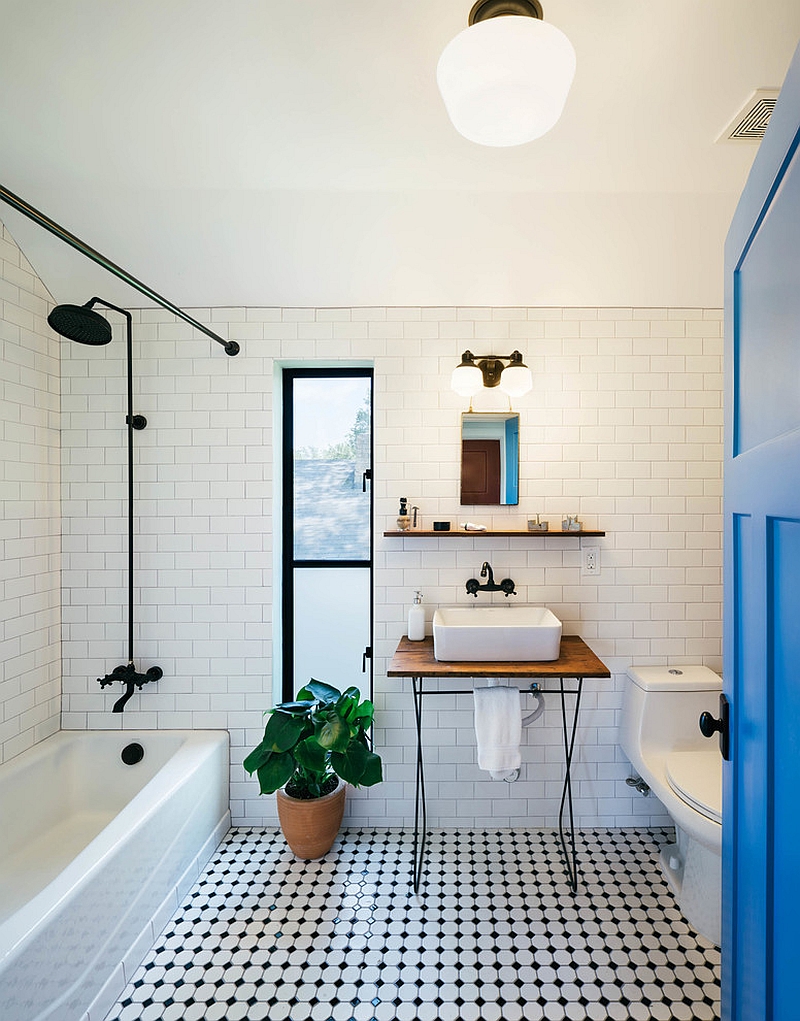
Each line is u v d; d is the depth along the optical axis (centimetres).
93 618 262
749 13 137
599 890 217
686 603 258
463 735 257
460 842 249
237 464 258
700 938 193
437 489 257
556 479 257
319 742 211
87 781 256
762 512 88
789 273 78
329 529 277
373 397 258
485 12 132
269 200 221
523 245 234
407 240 233
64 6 136
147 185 215
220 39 146
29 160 200
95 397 259
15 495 234
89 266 244
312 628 278
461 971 179
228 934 195
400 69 155
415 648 239
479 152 194
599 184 213
